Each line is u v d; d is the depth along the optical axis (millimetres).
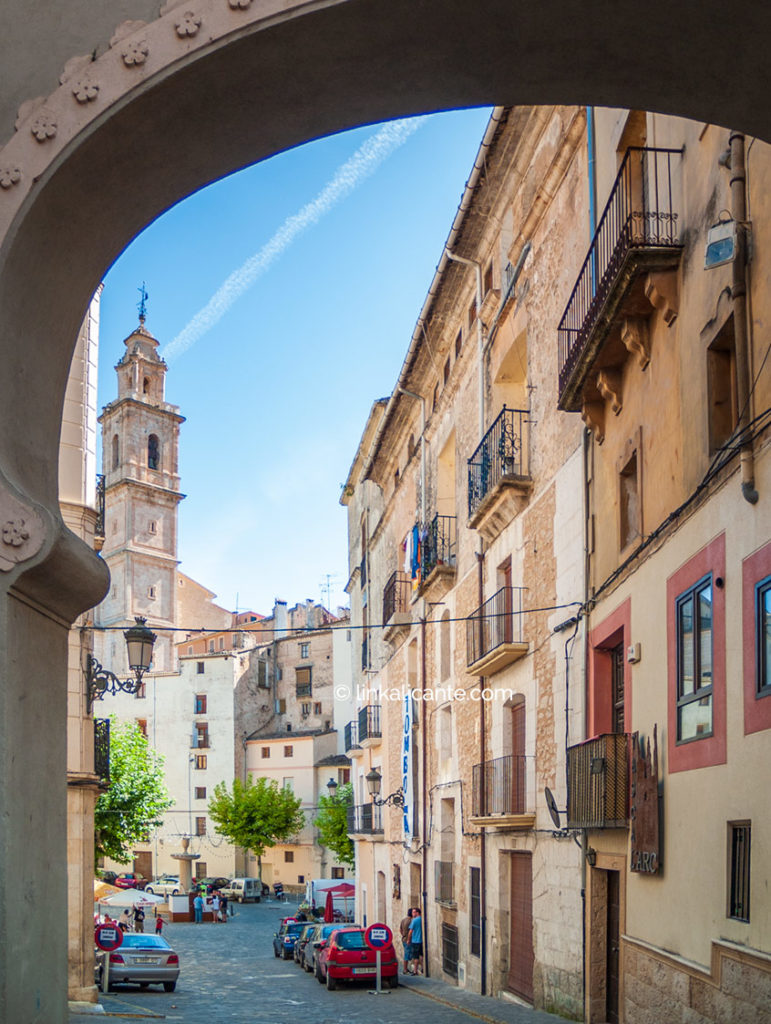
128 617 89375
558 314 16953
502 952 19516
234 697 84000
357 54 5293
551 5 5172
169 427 96500
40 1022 4945
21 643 4855
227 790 82188
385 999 22438
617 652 14211
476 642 22250
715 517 9695
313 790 80062
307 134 5824
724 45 5434
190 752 83938
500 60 5543
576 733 15234
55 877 5250
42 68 5102
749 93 5770
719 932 9312
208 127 5402
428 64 5496
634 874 12203
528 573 18422
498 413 20906
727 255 9125
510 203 20188
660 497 11609
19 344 5055
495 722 20422
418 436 30125
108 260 5719
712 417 10031
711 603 9773
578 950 14758
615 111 13633
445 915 25250
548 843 16516
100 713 87438
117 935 22375
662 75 5707
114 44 5000
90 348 20109
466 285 23797
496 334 21172
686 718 10461
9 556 4691
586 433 15062
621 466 13352
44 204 4961
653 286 11117
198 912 59844
